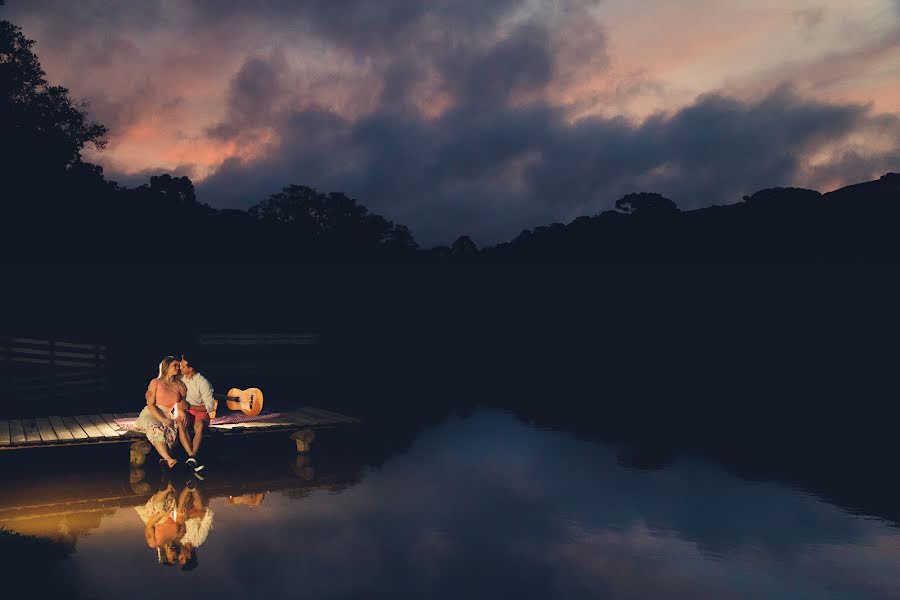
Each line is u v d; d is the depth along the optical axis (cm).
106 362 1944
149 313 2625
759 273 2345
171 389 889
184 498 746
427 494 769
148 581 507
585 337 2800
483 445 1077
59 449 1022
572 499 754
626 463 942
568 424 1295
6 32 2527
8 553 555
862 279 2069
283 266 2919
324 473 873
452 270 3166
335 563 550
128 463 926
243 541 602
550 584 513
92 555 562
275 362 2667
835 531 645
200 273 2759
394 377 2267
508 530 641
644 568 547
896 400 1576
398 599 483
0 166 2388
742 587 511
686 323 2473
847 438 1136
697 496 768
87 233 2591
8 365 1645
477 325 3125
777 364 2120
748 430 1231
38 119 2609
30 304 2373
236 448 1037
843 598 494
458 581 516
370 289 3047
